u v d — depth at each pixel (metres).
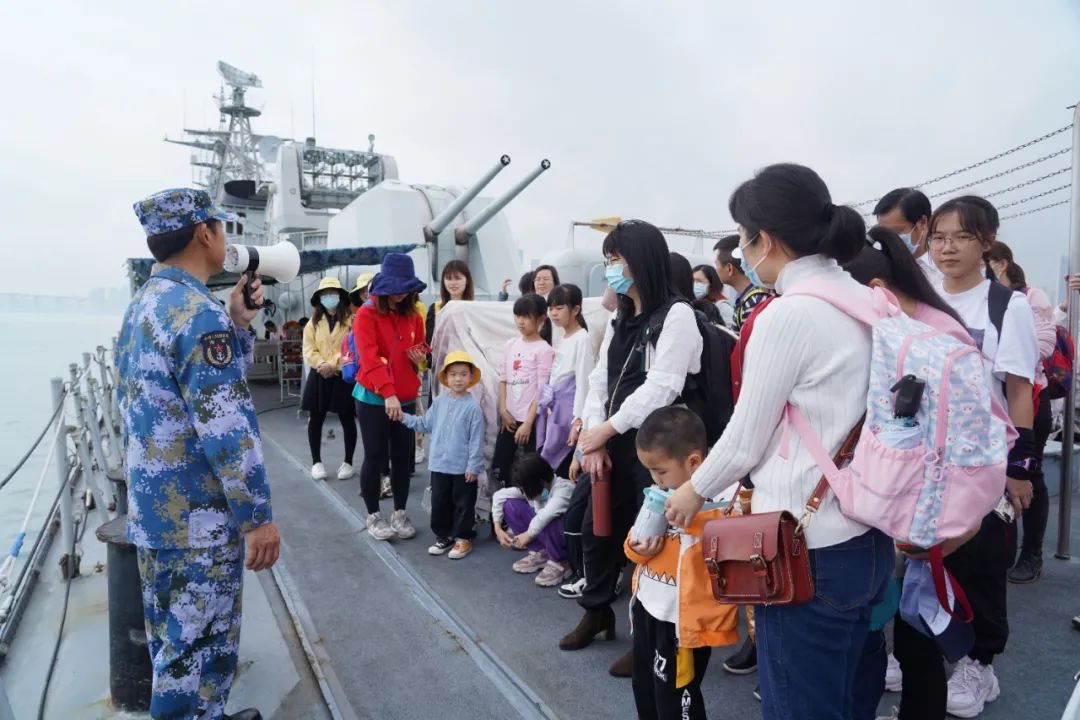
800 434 1.50
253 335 2.61
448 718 2.49
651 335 2.55
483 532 4.53
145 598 2.19
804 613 1.50
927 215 2.93
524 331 4.32
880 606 1.74
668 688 2.01
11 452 10.61
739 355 2.04
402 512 4.45
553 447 3.64
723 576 1.55
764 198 1.58
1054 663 2.83
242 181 14.84
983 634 2.49
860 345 1.49
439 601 3.46
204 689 2.14
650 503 2.03
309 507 5.08
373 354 4.22
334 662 2.87
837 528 1.48
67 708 2.59
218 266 2.33
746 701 2.59
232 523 2.16
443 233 8.96
